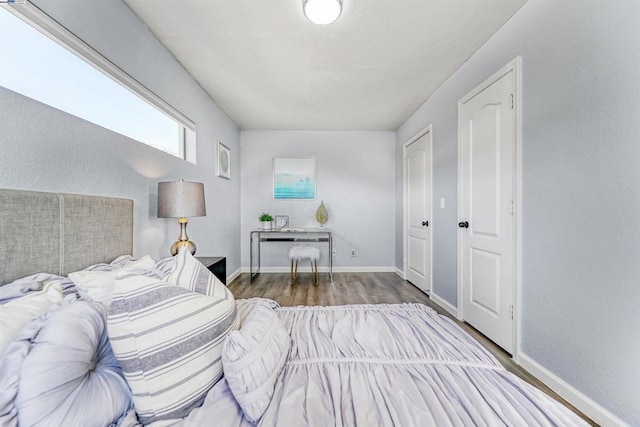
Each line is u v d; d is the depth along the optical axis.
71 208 1.13
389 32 1.86
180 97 2.24
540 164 1.48
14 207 0.91
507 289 1.73
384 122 3.76
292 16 1.71
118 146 1.50
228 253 3.52
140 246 1.70
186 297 0.78
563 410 0.69
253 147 4.11
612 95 1.12
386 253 4.17
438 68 2.33
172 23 1.75
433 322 1.20
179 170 2.20
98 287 0.89
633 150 1.05
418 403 0.70
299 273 4.04
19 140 0.98
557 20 1.37
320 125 3.89
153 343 0.67
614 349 1.11
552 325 1.40
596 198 1.19
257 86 2.66
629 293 1.06
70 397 0.58
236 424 0.66
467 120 2.19
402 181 3.85
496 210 1.84
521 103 1.61
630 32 1.06
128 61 1.60
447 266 2.54
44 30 1.11
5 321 0.65
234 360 0.71
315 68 2.33
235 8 1.64
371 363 0.89
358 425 0.64
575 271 1.28
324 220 3.99
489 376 0.83
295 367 0.87
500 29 1.80
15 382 0.55
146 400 0.65
